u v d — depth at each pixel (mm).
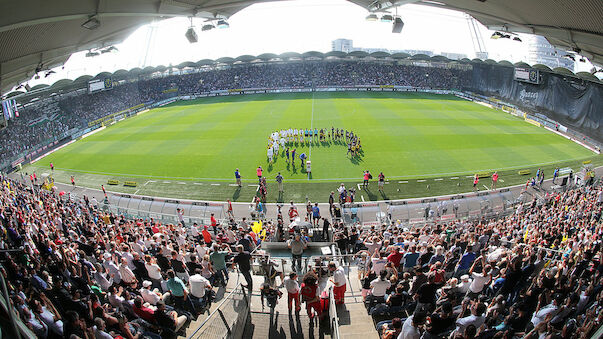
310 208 26484
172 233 17766
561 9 10344
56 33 14008
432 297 8797
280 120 54812
